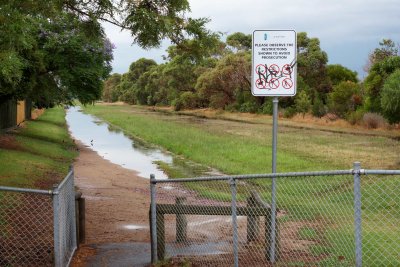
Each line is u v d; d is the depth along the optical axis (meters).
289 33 7.18
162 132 46.84
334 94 57.31
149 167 25.95
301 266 7.40
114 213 13.78
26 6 9.45
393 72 45.03
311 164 24.81
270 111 68.56
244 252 8.48
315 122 55.41
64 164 23.91
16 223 10.29
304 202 13.19
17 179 16.22
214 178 7.31
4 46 9.69
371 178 15.24
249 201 8.91
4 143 24.94
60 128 49.19
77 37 25.03
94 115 88.12
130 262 8.57
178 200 9.09
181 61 11.18
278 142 35.81
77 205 9.69
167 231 11.03
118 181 20.39
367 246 8.74
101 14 9.66
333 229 9.93
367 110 49.91
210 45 10.48
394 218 10.67
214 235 10.09
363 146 32.69
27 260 8.25
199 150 31.89
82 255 9.09
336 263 7.47
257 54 7.22
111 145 37.53
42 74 25.62
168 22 9.36
